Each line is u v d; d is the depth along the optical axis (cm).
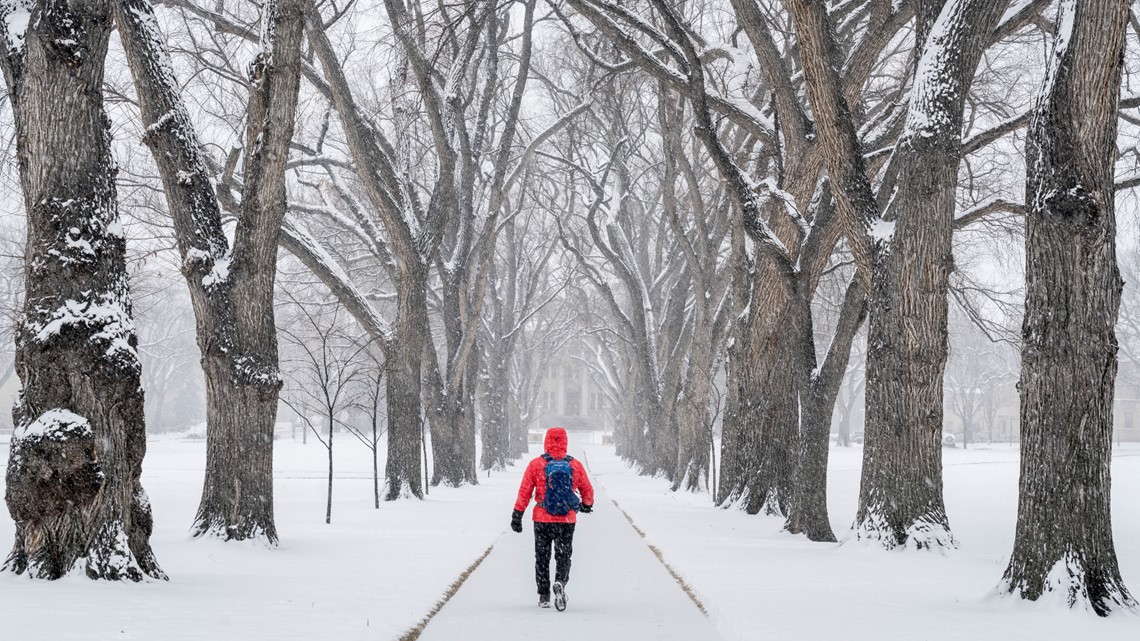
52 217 1102
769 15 2859
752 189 2005
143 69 1592
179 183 1614
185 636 783
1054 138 1052
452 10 3133
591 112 4384
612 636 922
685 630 955
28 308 1096
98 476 1080
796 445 2469
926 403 1603
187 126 1628
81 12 1112
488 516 2392
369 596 1084
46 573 1074
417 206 3231
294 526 2052
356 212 3391
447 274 3741
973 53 1548
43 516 1076
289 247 2894
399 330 3006
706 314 3628
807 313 2006
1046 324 1052
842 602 1072
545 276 6869
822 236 2028
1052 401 1045
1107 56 1023
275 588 1121
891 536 1592
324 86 2852
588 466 6072
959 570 1369
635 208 5312
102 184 1131
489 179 3762
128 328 1134
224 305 1620
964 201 2883
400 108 3150
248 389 1616
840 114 1648
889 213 1681
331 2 2697
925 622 946
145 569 1145
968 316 3189
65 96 1109
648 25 2186
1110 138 1051
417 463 3012
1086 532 1026
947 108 1542
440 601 1121
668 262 4738
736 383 2812
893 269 1603
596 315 6825
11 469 1077
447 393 3725
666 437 4453
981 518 2602
